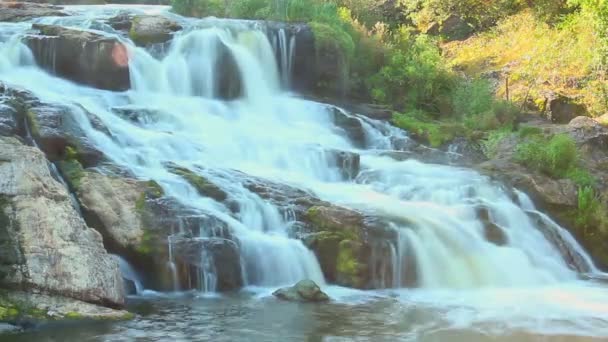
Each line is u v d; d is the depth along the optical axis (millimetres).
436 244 12711
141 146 14148
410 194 15344
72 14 21953
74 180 11508
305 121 19359
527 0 30250
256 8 23875
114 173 12172
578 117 20297
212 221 11547
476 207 14516
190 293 10891
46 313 8828
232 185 13070
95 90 17297
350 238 12070
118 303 9578
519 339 8883
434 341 8648
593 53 23453
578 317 10148
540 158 17609
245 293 10961
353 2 28281
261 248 11578
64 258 9328
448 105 23656
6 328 8406
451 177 16453
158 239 11031
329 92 22031
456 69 28094
